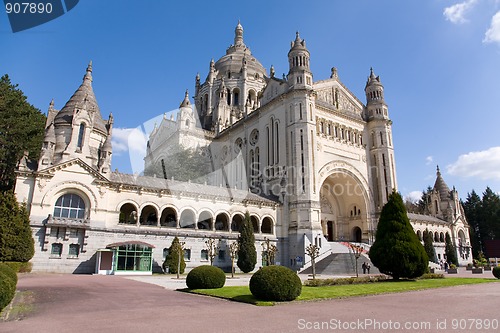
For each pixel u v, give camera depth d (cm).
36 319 1341
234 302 1889
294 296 1920
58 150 4366
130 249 4134
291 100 5938
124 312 1512
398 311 1573
